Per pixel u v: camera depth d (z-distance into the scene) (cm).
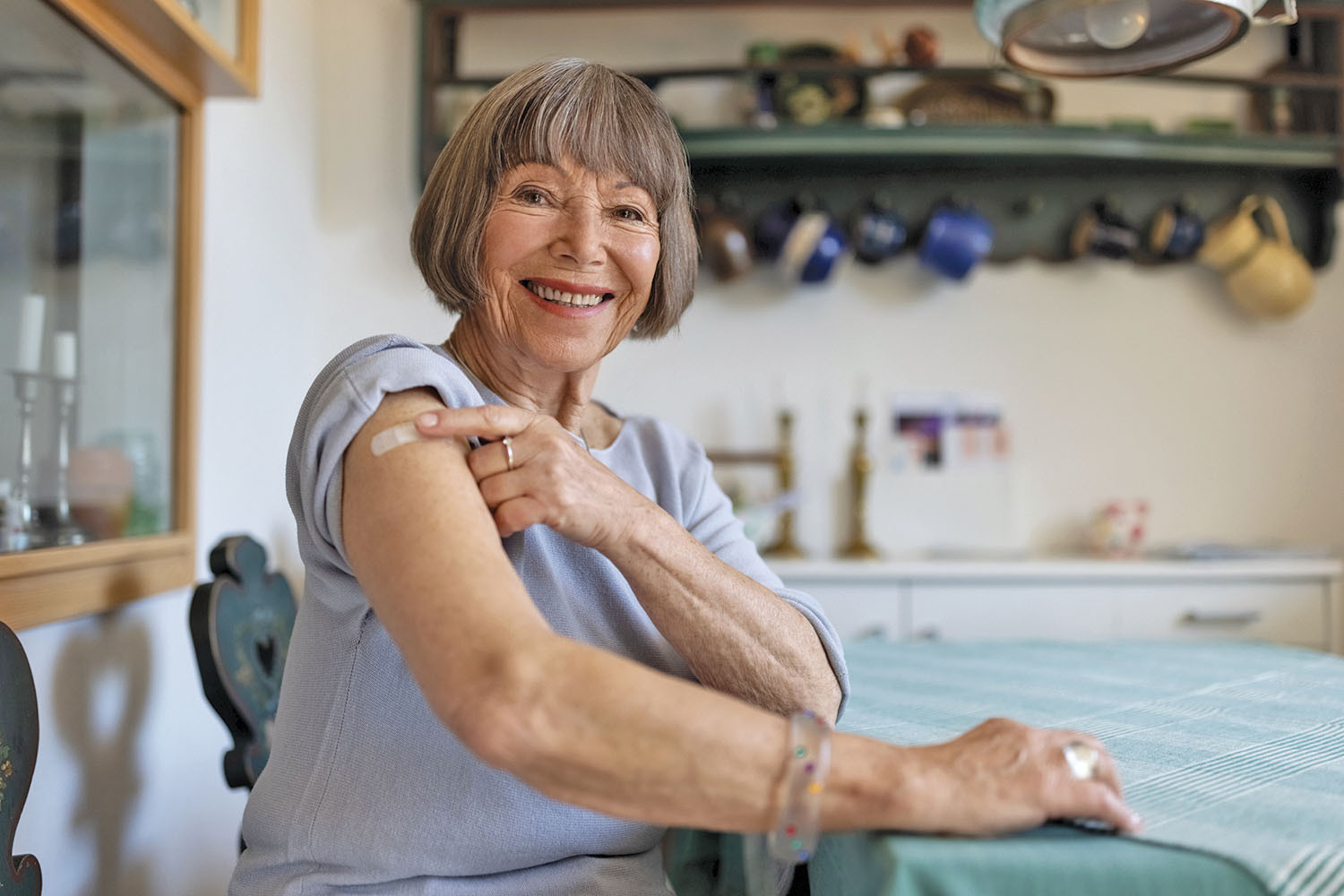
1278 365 282
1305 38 270
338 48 274
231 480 200
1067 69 149
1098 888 63
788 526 272
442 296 98
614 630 95
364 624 85
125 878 140
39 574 115
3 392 114
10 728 92
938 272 267
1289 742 96
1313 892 61
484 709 63
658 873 97
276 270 233
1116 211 266
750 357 282
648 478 109
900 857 64
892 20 279
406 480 74
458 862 87
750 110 263
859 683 131
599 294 98
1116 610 244
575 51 280
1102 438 282
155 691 151
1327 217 271
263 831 91
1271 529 281
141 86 146
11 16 113
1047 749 71
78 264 131
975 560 254
